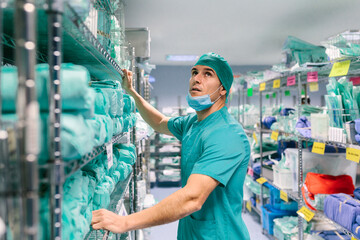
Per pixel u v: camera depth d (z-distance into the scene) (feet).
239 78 15.39
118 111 3.81
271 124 10.73
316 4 11.44
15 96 1.71
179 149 19.63
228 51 19.95
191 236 4.46
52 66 1.80
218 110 4.66
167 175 19.07
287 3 11.36
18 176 1.56
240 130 4.39
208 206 4.31
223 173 3.80
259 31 15.06
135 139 6.64
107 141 3.01
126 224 3.11
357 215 5.35
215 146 3.96
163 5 11.38
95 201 3.36
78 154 2.00
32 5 1.51
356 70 7.09
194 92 4.61
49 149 1.82
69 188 2.36
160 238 10.85
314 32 15.33
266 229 10.88
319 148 6.75
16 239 1.62
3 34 2.57
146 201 9.62
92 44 2.71
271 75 11.62
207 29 14.65
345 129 5.84
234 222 4.32
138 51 8.50
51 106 1.82
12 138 1.61
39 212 1.90
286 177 8.93
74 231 2.28
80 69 2.06
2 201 1.62
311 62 7.64
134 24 13.79
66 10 1.89
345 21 13.56
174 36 15.87
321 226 8.07
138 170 9.26
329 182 6.98
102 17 3.69
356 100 6.02
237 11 12.12
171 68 26.13
